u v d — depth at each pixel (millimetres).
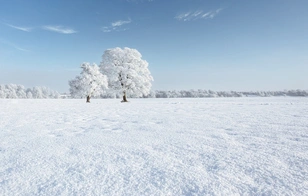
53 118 8102
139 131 4938
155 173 2256
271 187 1885
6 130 5273
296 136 4066
